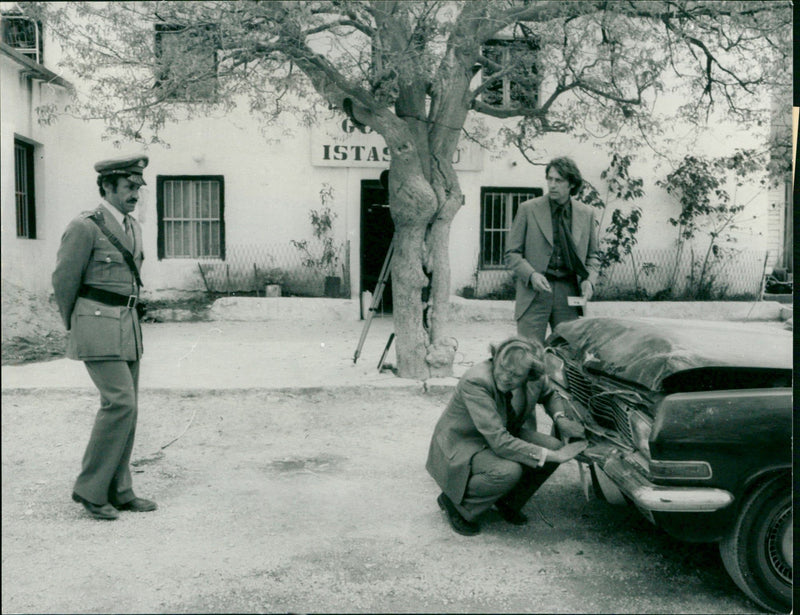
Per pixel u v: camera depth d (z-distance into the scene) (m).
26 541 4.02
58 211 13.15
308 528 4.23
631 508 4.61
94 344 4.20
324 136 13.47
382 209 13.73
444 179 7.82
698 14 8.39
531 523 4.35
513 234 6.00
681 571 3.77
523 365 3.96
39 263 12.69
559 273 5.93
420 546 4.00
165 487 4.90
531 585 3.57
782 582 3.32
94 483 4.28
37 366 8.50
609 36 8.23
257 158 13.55
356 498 4.71
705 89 10.04
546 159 13.77
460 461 4.07
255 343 10.37
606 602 3.42
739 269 14.34
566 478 5.20
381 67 7.28
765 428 3.28
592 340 4.30
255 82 8.43
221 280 13.64
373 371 8.17
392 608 3.33
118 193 4.40
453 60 7.73
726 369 3.42
